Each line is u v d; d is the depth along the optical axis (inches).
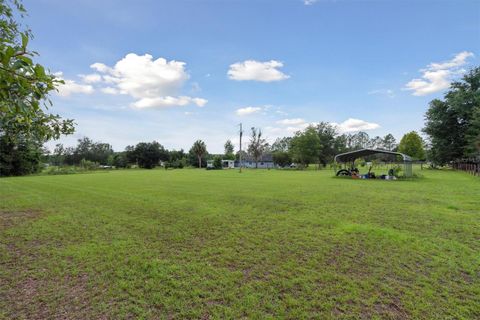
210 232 209.9
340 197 391.2
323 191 467.2
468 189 489.1
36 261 151.4
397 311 101.0
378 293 114.4
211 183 634.2
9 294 114.3
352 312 100.7
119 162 2477.9
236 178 824.9
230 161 2536.9
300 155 1920.5
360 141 3528.5
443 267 140.6
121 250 169.3
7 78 55.4
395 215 265.9
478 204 325.7
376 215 266.2
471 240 185.6
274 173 1194.0
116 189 504.1
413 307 103.4
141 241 188.4
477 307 103.4
